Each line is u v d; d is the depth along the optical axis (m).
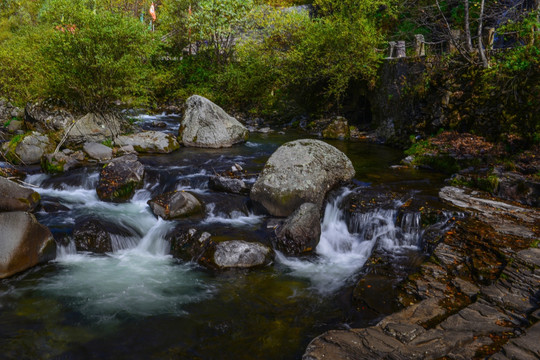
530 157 8.62
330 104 17.53
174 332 4.51
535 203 7.32
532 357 3.48
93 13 11.96
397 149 12.91
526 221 6.53
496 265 5.16
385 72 14.51
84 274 5.81
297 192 7.46
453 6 16.20
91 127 11.94
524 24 10.60
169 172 9.40
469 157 9.71
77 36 11.54
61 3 11.75
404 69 13.26
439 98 11.84
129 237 6.81
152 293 5.35
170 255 6.55
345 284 5.69
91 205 7.97
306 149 8.08
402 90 13.30
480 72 10.81
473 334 3.91
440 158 10.20
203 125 12.68
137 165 8.88
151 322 4.69
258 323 4.71
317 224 6.80
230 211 7.65
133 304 5.07
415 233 6.82
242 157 11.36
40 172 9.53
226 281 5.71
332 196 7.93
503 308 4.33
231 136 12.95
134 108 14.03
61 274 5.78
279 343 4.33
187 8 22.75
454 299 4.66
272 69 19.05
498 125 10.12
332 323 4.70
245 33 21.25
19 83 14.80
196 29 22.25
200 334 4.48
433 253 5.66
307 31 17.30
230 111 20.28
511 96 9.86
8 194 7.02
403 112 13.26
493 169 8.58
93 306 4.99
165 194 7.75
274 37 19.56
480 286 4.86
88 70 11.98
